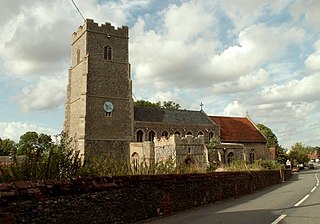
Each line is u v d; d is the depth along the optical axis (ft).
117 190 33.76
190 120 200.03
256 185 81.92
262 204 48.24
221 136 205.77
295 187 86.74
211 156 157.07
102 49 173.37
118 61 177.17
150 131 179.42
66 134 34.96
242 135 214.07
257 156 213.87
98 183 31.68
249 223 31.24
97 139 162.40
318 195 60.49
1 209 22.77
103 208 31.71
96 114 165.07
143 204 37.14
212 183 53.93
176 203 43.06
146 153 155.12
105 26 176.14
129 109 174.81
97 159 38.86
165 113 195.93
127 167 41.63
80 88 169.27
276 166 132.36
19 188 24.53
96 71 169.58
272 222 31.68
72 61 184.34
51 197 26.76
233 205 48.01
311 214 37.04
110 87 171.94
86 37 169.78
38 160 30.19
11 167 28.25
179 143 145.07
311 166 329.93
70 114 180.14
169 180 42.42
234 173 64.85
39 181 26.45
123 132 170.71
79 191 29.48
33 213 25.07
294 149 354.33
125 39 181.78
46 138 33.30
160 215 39.52
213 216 36.78
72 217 28.32
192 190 47.34
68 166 32.14
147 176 38.55
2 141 132.36
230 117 226.79
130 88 177.47
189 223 32.32
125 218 34.22
